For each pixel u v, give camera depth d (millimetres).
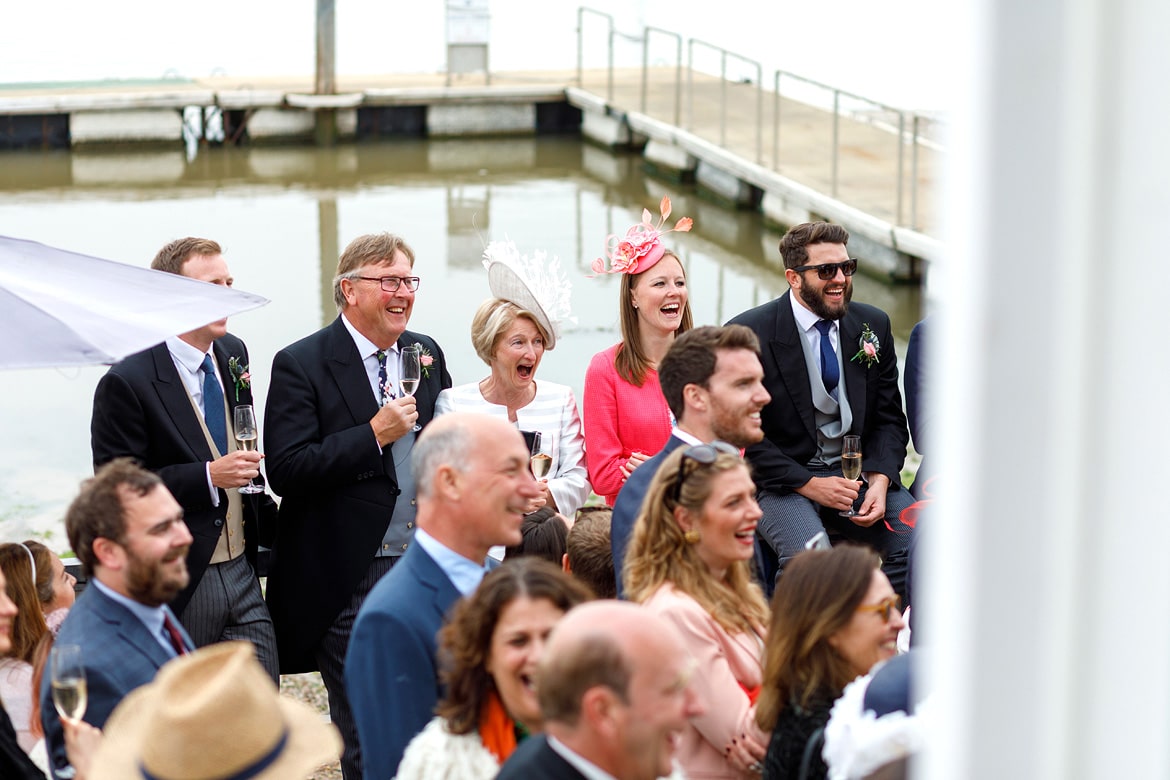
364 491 4199
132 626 2809
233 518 4219
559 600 2320
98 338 3523
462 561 2738
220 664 2314
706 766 2717
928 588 826
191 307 3869
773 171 14203
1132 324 652
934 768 729
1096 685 687
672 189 16266
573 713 1885
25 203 14695
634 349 4648
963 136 660
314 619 4207
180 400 4082
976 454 672
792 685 2512
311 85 19891
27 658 3455
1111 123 636
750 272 12617
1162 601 676
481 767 2291
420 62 22469
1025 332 660
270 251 12727
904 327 11000
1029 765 697
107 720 2723
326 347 4281
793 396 4809
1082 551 675
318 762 2348
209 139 19094
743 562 3002
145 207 14625
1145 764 688
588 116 19359
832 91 13172
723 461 2834
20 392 9094
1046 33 635
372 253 4215
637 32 21875
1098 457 666
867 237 12445
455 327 10422
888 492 4953
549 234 13664
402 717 2590
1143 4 625
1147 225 642
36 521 6852
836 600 2457
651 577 2838
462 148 18953
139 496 2775
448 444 2711
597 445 4617
